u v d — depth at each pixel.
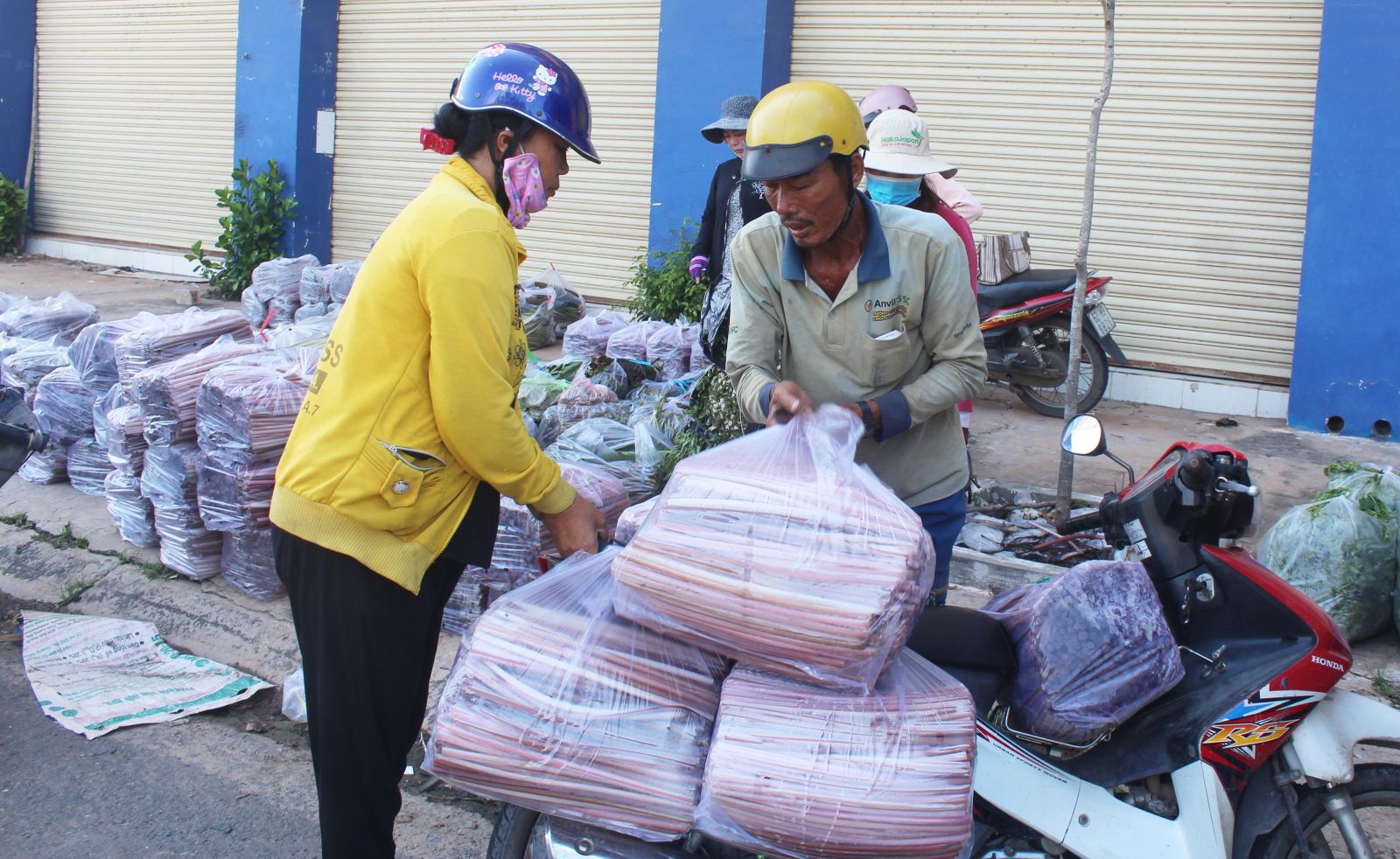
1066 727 2.37
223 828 3.19
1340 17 6.64
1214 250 7.47
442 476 2.37
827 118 2.40
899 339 2.68
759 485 2.17
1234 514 2.46
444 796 3.40
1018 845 2.46
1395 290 6.72
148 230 12.92
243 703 3.94
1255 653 2.40
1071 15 7.62
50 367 5.85
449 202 2.28
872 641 2.04
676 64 8.74
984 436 6.76
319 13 10.91
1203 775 2.35
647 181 9.50
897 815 2.01
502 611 2.28
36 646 4.21
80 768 3.46
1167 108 7.46
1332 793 2.40
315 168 11.23
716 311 4.32
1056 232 7.90
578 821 2.18
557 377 6.11
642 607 2.19
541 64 2.39
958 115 8.09
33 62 13.52
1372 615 4.14
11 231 13.59
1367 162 6.69
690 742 2.16
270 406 4.40
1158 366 7.71
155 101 12.55
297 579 2.38
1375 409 6.86
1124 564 2.45
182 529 4.66
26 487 5.67
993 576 4.53
